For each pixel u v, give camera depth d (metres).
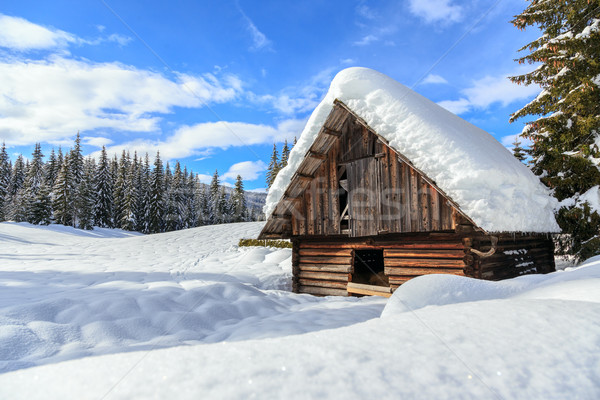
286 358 1.58
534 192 8.58
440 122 7.62
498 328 1.92
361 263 10.37
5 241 21.94
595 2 10.38
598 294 2.61
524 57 11.23
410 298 3.83
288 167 9.06
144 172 68.69
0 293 6.83
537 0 12.50
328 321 4.50
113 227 54.03
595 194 9.55
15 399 1.39
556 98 11.39
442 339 1.79
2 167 65.44
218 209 68.06
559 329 1.86
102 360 1.71
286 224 9.70
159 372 1.48
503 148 11.36
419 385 1.33
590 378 1.42
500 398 1.26
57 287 8.09
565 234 10.22
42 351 3.45
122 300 5.03
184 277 10.82
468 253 6.79
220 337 3.96
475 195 6.38
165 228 57.66
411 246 7.59
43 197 43.97
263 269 12.79
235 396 1.23
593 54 9.90
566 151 10.74
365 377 1.38
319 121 8.48
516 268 8.53
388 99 7.52
